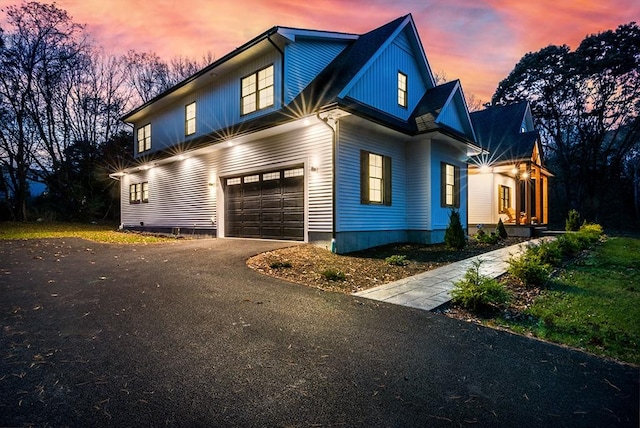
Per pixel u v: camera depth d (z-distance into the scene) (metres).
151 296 4.60
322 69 11.66
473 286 4.54
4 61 20.69
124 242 10.66
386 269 7.02
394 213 11.16
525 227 15.26
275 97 10.55
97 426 1.99
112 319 3.73
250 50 10.84
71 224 20.59
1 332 3.34
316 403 2.26
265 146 10.66
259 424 2.03
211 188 12.61
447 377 2.63
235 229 11.93
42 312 3.92
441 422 2.08
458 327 3.72
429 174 11.30
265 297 4.64
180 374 2.60
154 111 16.86
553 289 5.46
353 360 2.88
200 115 13.91
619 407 2.26
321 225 9.15
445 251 9.79
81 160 24.36
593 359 2.98
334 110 8.11
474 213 16.89
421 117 11.70
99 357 2.86
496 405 2.27
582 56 26.06
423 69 12.88
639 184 27.97
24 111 21.75
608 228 25.22
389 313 4.13
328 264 7.29
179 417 2.09
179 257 7.47
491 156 16.34
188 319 3.77
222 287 5.11
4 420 2.02
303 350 3.05
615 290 5.38
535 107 28.78
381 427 2.03
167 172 14.91
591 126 26.94
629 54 24.34
